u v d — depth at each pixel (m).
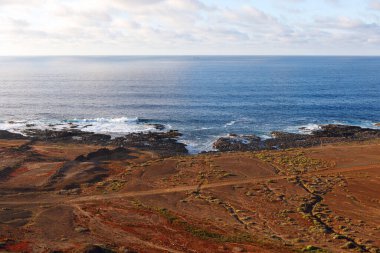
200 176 59.00
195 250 34.50
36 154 72.06
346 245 35.84
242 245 35.69
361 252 34.59
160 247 35.09
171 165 65.25
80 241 36.12
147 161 68.50
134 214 44.19
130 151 76.75
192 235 38.06
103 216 43.47
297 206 47.25
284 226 41.22
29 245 34.75
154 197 50.47
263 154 72.12
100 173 61.12
